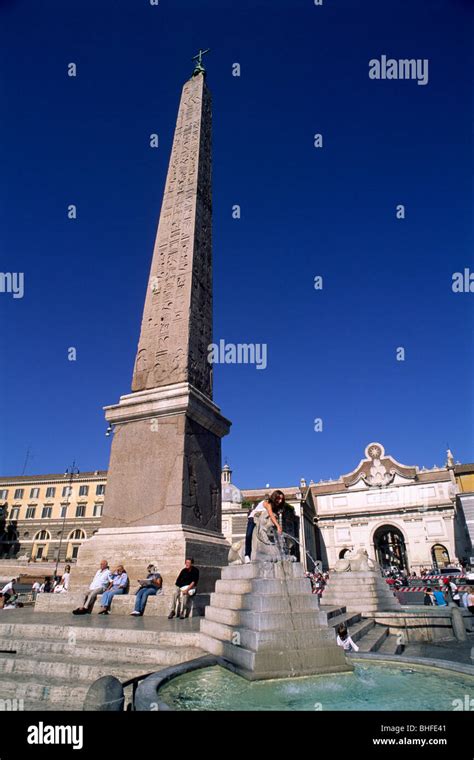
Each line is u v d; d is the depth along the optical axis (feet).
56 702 15.83
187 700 12.07
